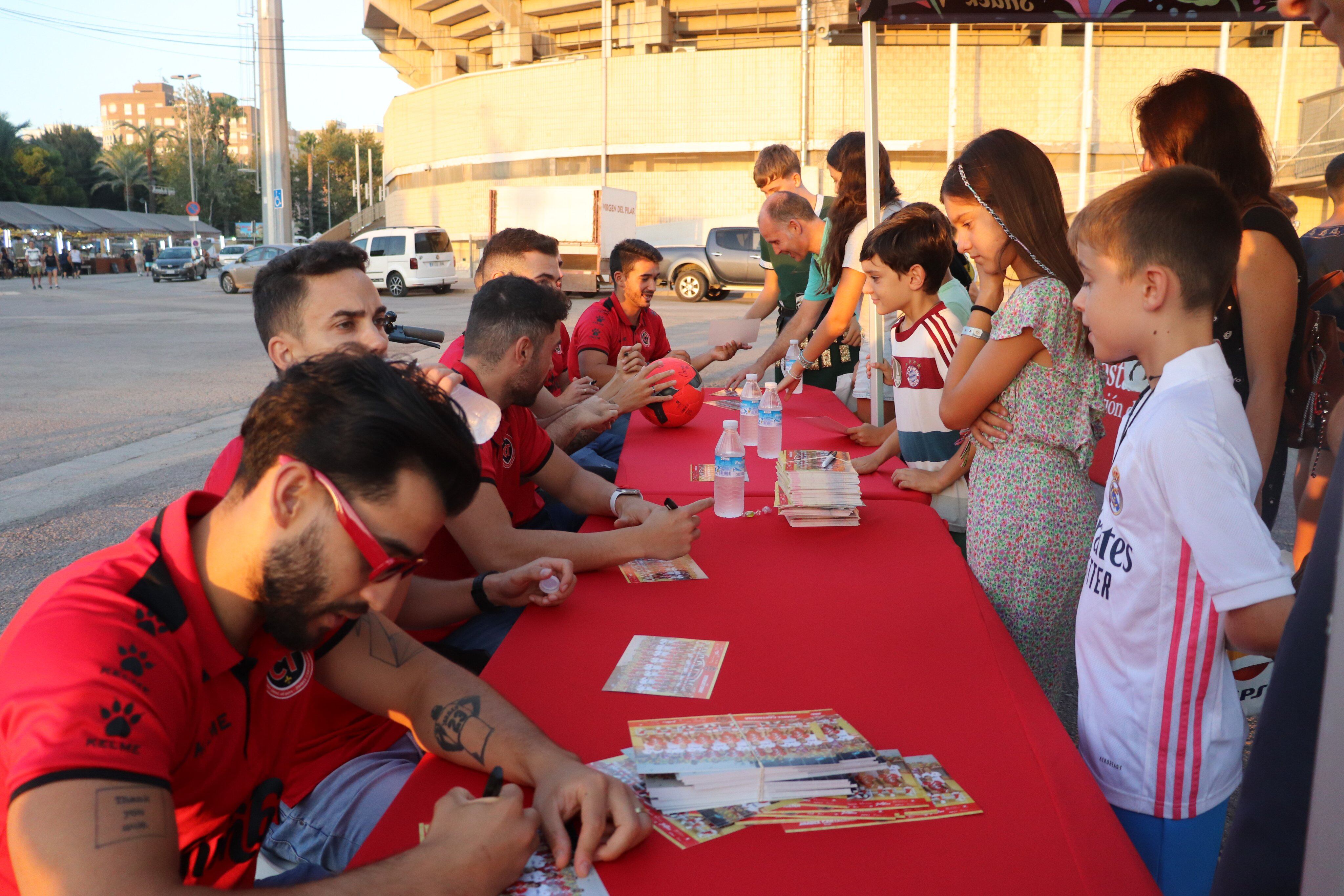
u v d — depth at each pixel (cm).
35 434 700
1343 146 1590
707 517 240
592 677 146
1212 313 131
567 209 1988
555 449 243
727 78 2520
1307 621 65
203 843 111
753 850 104
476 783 120
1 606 374
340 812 152
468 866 94
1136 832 137
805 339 448
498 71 3033
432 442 91
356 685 131
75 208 5397
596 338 435
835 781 115
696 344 1157
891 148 2358
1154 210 128
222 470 149
